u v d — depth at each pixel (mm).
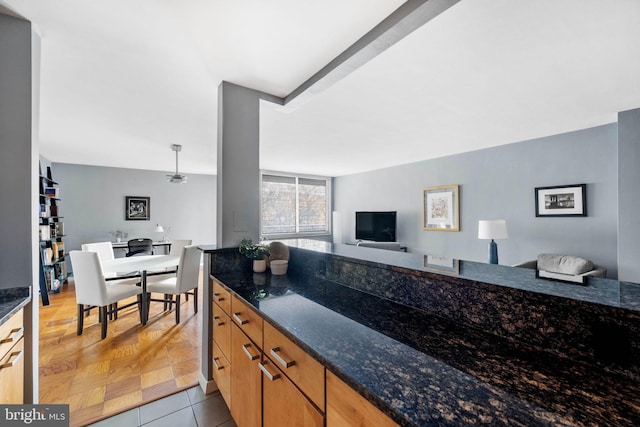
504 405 581
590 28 1450
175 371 2174
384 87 2143
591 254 3143
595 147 3123
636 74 1926
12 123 1317
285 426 1016
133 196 5637
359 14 1332
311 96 2066
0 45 1304
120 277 3414
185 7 1288
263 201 6293
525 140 3686
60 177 5027
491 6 1298
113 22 1391
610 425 519
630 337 665
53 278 4340
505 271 1127
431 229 4906
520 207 3746
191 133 3273
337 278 1657
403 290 1247
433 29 1462
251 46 1589
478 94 2256
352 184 6738
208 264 1946
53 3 1259
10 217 1303
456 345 859
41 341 2666
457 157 4523
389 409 582
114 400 1825
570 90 2180
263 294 1421
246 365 1330
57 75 1914
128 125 2986
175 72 1872
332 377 779
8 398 1137
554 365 741
